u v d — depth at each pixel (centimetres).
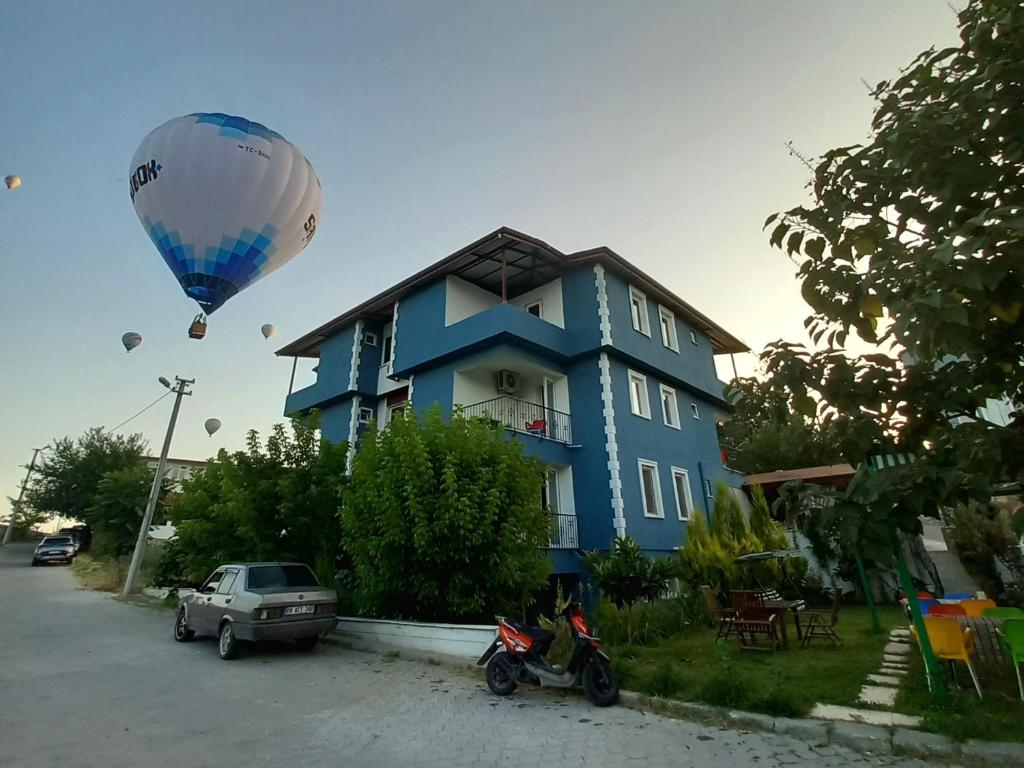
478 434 1081
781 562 1441
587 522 1490
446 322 1716
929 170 342
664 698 622
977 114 341
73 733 546
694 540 1312
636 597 1169
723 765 454
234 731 552
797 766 448
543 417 1644
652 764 459
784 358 376
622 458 1539
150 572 2209
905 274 317
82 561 3434
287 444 1386
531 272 1808
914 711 536
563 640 803
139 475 3222
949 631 583
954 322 265
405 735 539
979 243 271
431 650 929
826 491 379
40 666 853
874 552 338
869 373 362
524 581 1019
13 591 2094
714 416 2211
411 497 966
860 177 380
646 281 1853
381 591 1006
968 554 1502
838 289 353
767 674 731
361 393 2014
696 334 2217
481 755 486
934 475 325
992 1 353
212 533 1325
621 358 1686
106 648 1016
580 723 568
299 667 854
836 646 916
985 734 459
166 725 571
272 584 977
